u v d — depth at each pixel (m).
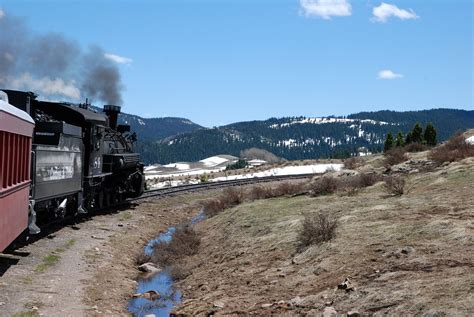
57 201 17.94
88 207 23.64
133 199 32.97
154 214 29.33
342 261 12.02
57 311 10.49
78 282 12.98
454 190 18.95
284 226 17.56
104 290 12.94
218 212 28.09
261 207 23.52
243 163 184.12
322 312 9.31
